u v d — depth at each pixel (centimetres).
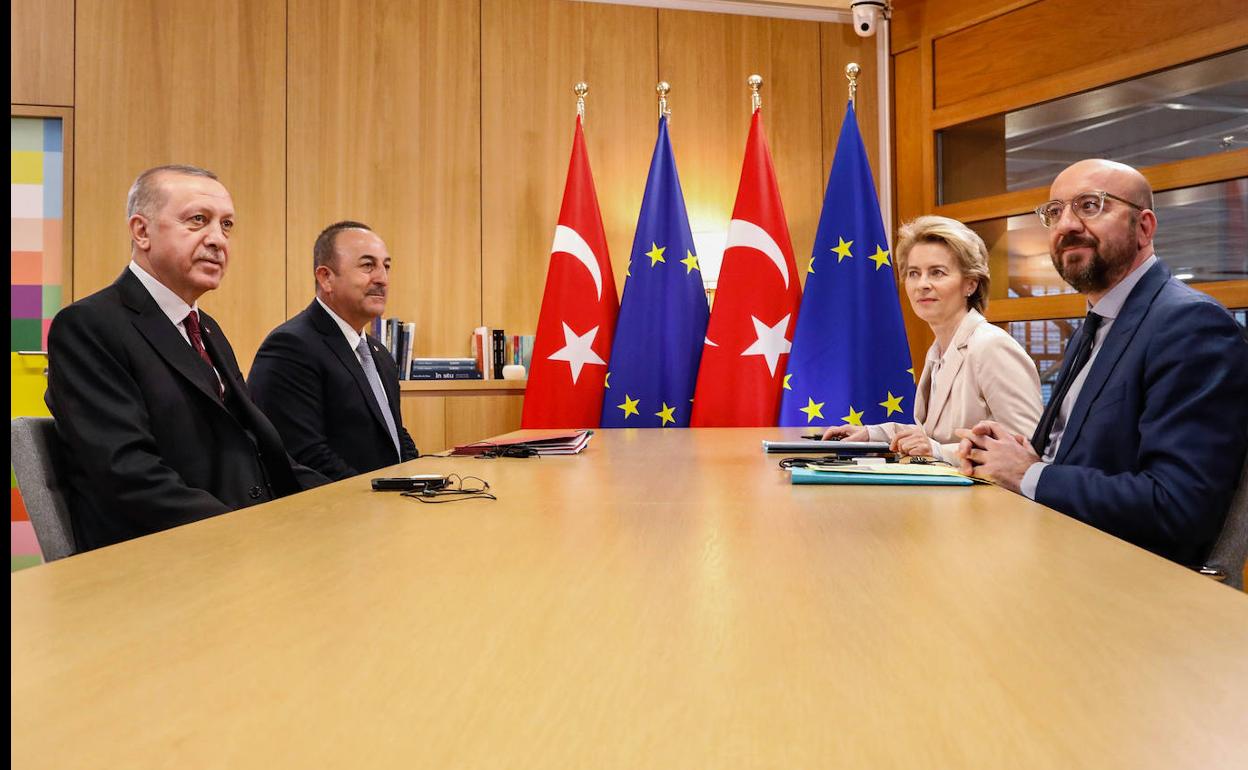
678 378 441
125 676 48
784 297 439
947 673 48
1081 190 181
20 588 71
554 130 493
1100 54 430
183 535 97
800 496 128
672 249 448
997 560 80
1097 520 147
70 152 446
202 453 192
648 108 504
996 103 469
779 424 425
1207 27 396
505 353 470
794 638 55
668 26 507
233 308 461
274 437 206
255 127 464
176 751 38
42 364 443
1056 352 456
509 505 121
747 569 77
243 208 462
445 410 450
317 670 49
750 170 443
